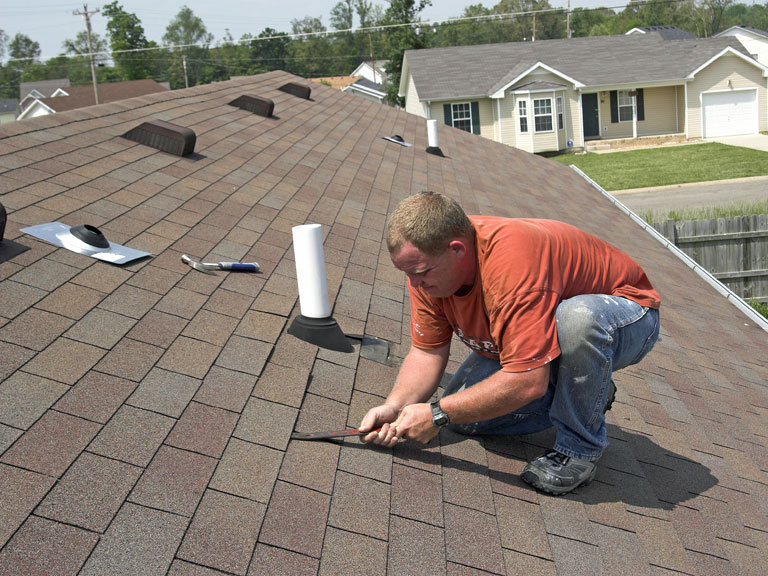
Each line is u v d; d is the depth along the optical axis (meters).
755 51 40.53
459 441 2.90
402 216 2.38
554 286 2.47
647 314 2.74
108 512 1.86
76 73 81.12
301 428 2.57
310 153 7.36
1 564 1.60
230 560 1.84
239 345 2.99
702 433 3.78
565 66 30.08
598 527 2.60
